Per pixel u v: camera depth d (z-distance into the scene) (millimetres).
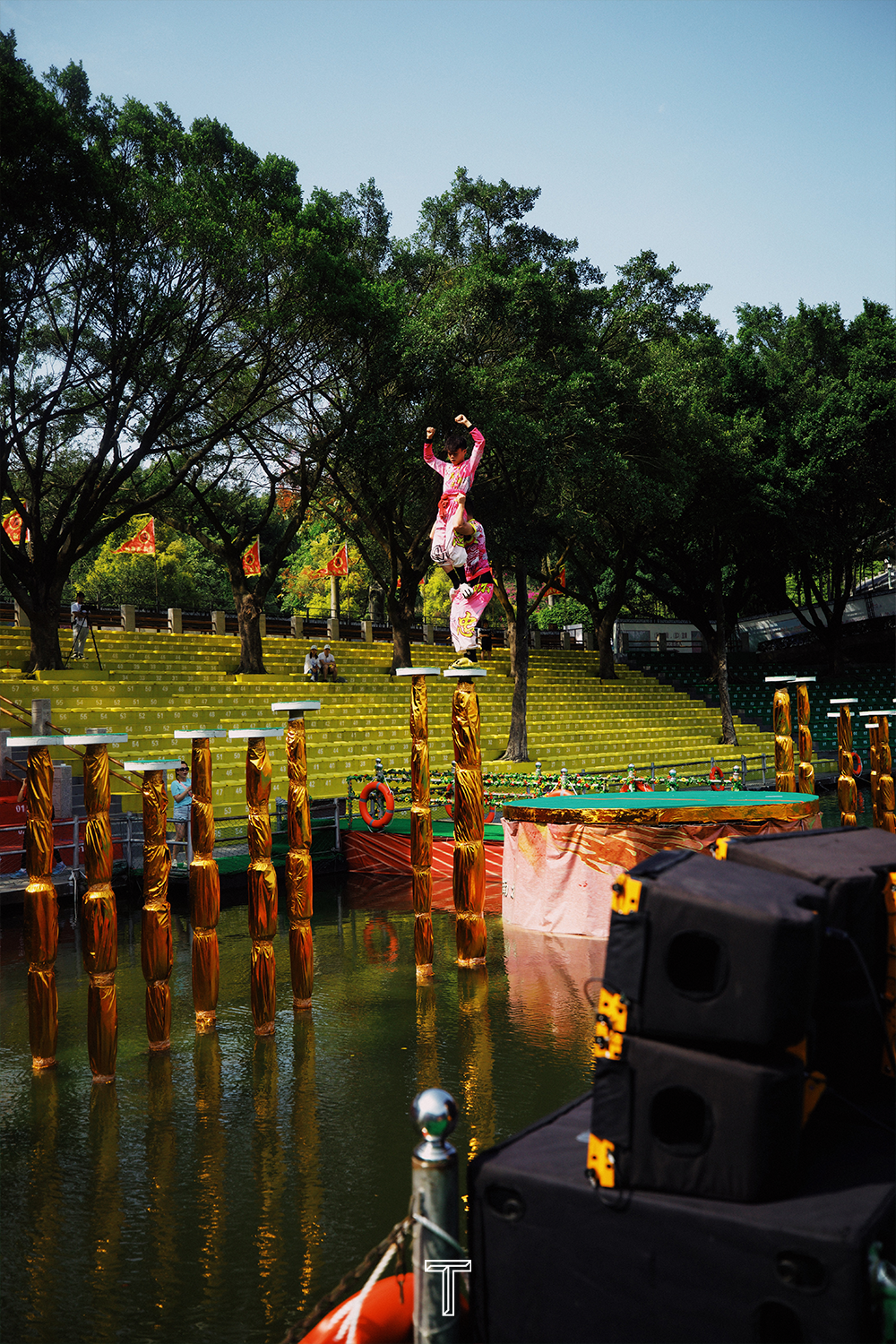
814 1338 3191
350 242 29672
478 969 12453
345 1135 7402
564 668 47094
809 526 39844
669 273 33031
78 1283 5410
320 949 13977
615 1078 3619
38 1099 8359
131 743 24016
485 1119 7516
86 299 24266
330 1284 5301
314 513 39531
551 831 14531
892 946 4551
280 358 27516
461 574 13539
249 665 33594
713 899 3516
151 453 27766
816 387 43688
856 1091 4258
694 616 43688
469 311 28328
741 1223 3328
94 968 8758
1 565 26078
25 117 20203
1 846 17609
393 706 33281
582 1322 3623
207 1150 7227
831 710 47156
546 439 27641
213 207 23953
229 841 18656
